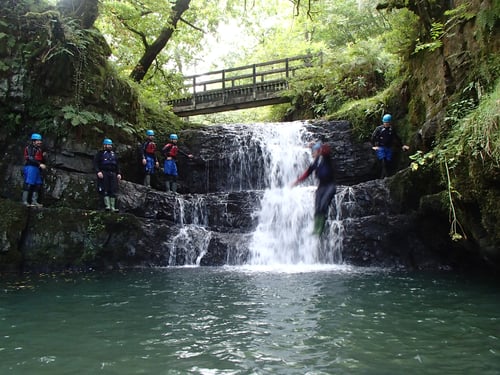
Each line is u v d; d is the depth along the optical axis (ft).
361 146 48.75
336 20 80.02
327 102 64.18
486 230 25.55
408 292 23.58
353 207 38.45
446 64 33.37
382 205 37.27
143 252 36.96
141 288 25.68
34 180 35.58
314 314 18.97
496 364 12.96
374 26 77.25
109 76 43.47
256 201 42.47
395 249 34.47
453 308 19.90
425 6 36.17
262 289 24.86
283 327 17.06
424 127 34.78
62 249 34.32
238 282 27.43
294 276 29.63
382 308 19.97
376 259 34.65
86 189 38.60
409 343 14.97
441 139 31.94
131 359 13.73
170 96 70.49
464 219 28.19
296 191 41.83
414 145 39.63
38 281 28.60
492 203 23.89
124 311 19.90
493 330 16.37
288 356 13.84
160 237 38.17
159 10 57.16
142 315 19.15
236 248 37.52
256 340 15.49
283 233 39.65
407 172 35.73
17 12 39.19
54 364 13.35
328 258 36.58
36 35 39.70
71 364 13.34
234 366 13.05
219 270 33.45
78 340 15.70
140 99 52.60
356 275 29.76
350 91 63.00
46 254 33.81
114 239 36.09
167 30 62.85
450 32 33.01
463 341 15.14
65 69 39.81
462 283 26.30
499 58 26.86
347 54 65.16
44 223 34.32
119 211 38.78
